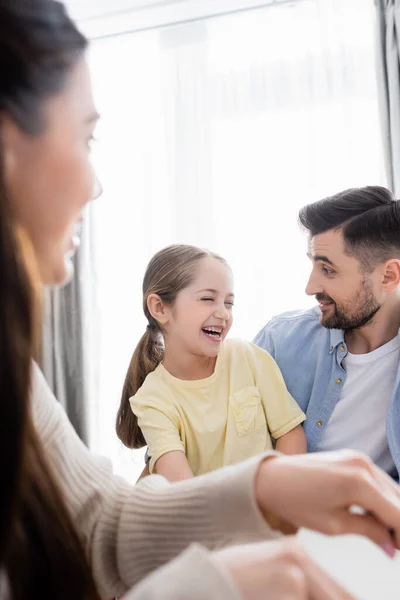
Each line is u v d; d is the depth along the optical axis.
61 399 2.97
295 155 2.79
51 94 0.39
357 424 1.33
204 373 1.41
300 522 0.44
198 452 1.33
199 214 2.88
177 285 1.39
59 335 2.98
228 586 0.29
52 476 0.37
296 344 1.46
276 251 2.81
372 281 1.29
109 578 0.58
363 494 0.42
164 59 2.94
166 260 1.46
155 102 3.02
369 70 2.69
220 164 2.89
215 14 2.78
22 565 0.34
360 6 2.69
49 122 0.39
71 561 0.36
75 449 0.60
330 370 1.38
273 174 2.81
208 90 2.87
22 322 0.31
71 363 2.99
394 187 2.39
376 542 0.42
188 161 2.90
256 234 2.83
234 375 1.39
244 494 0.46
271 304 2.81
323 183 2.75
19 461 0.30
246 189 2.85
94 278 3.03
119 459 2.97
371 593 0.58
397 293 1.34
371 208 1.29
